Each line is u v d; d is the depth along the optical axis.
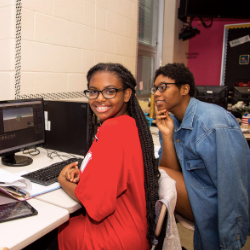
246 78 4.38
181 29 4.14
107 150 0.82
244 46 4.33
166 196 0.84
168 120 1.37
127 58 2.75
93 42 2.25
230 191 1.02
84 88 2.21
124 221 0.89
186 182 1.17
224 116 1.12
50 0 1.80
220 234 1.02
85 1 2.11
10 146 1.34
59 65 1.94
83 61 2.17
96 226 0.89
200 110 1.19
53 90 1.92
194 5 3.61
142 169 0.92
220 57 4.54
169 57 4.09
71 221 0.98
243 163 1.07
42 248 1.07
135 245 0.87
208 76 4.68
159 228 0.79
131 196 0.90
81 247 0.87
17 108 1.36
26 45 1.67
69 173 1.05
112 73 0.95
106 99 0.95
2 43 1.63
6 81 1.65
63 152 1.64
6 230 0.76
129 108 1.05
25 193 0.99
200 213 1.10
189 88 1.29
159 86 1.29
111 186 0.81
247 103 2.99
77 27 2.06
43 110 1.52
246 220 1.05
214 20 4.48
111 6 2.41
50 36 1.83
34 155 1.56
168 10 3.99
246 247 1.71
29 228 0.78
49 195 1.01
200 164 1.16
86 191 0.84
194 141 1.17
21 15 1.61
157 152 1.64
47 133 1.68
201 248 1.12
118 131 0.86
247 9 3.55
